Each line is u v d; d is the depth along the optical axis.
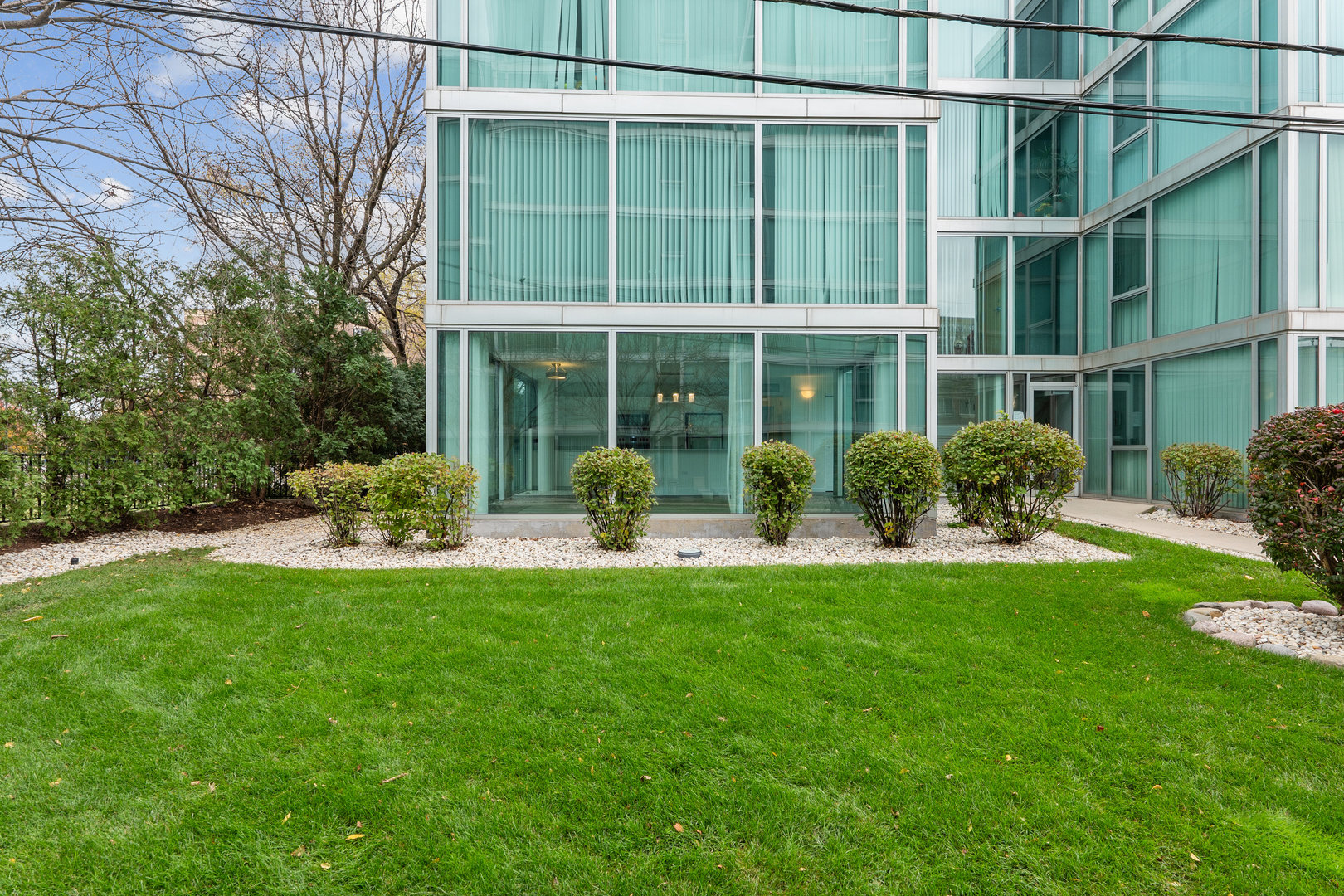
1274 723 3.09
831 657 3.85
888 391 8.49
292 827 2.39
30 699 3.33
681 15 8.54
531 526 8.18
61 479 8.22
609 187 8.47
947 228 13.98
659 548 7.40
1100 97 13.29
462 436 8.29
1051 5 14.20
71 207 9.20
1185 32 11.12
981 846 2.29
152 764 2.77
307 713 3.18
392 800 2.54
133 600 4.96
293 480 7.48
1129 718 3.13
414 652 3.89
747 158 8.60
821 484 8.42
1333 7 9.27
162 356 9.44
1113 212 12.81
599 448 7.70
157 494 8.84
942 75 14.22
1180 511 10.14
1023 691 3.42
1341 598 4.36
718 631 4.30
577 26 8.49
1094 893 2.09
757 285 8.59
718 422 8.41
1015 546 7.35
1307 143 9.29
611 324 8.36
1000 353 14.05
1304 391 9.18
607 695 3.37
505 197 8.49
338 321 12.20
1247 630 4.30
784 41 8.58
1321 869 2.16
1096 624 4.46
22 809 2.48
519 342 8.34
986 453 7.31
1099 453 13.30
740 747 2.90
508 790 2.61
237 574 5.82
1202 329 10.62
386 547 7.41
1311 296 9.25
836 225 8.64
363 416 12.46
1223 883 2.12
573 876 2.17
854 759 2.81
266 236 14.23
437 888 2.13
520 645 4.02
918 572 5.89
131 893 2.10
